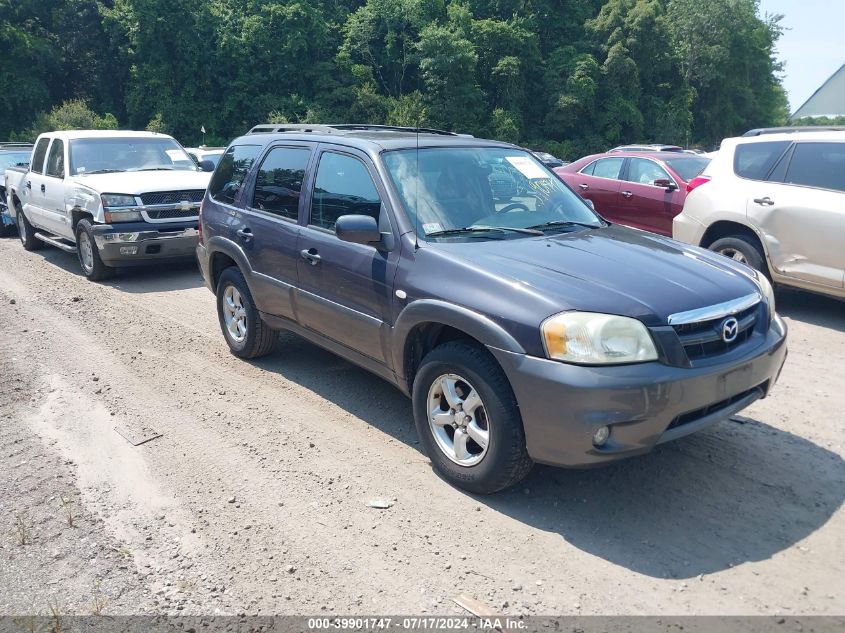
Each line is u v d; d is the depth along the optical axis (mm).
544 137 63812
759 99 77625
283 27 59594
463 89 59969
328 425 4949
